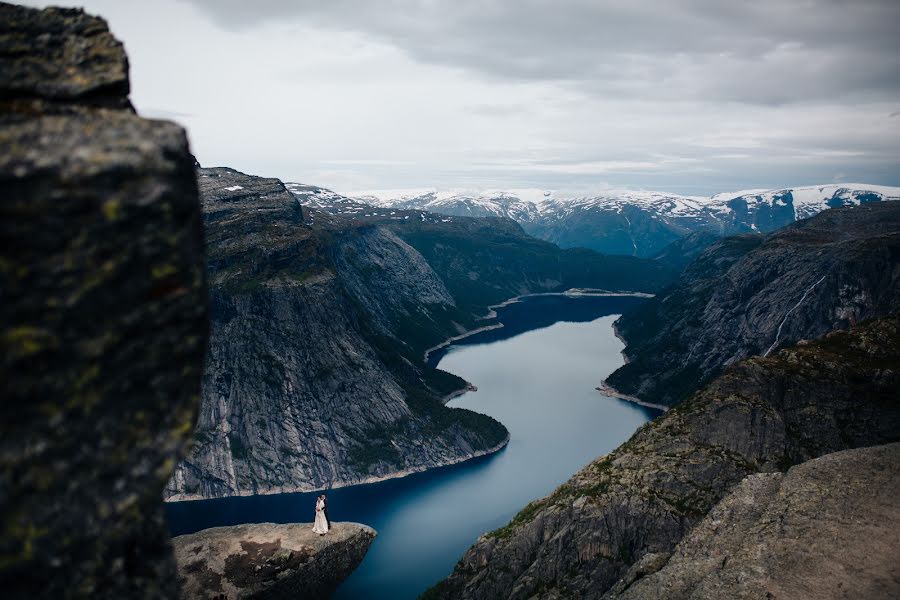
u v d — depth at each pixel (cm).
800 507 3572
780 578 3061
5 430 1165
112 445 1295
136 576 1376
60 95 1524
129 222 1293
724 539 3756
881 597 2723
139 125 1406
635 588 3734
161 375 1365
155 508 1431
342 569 6231
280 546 6009
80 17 1655
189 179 1484
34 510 1194
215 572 5594
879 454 3819
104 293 1269
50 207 1209
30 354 1187
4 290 1164
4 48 1503
